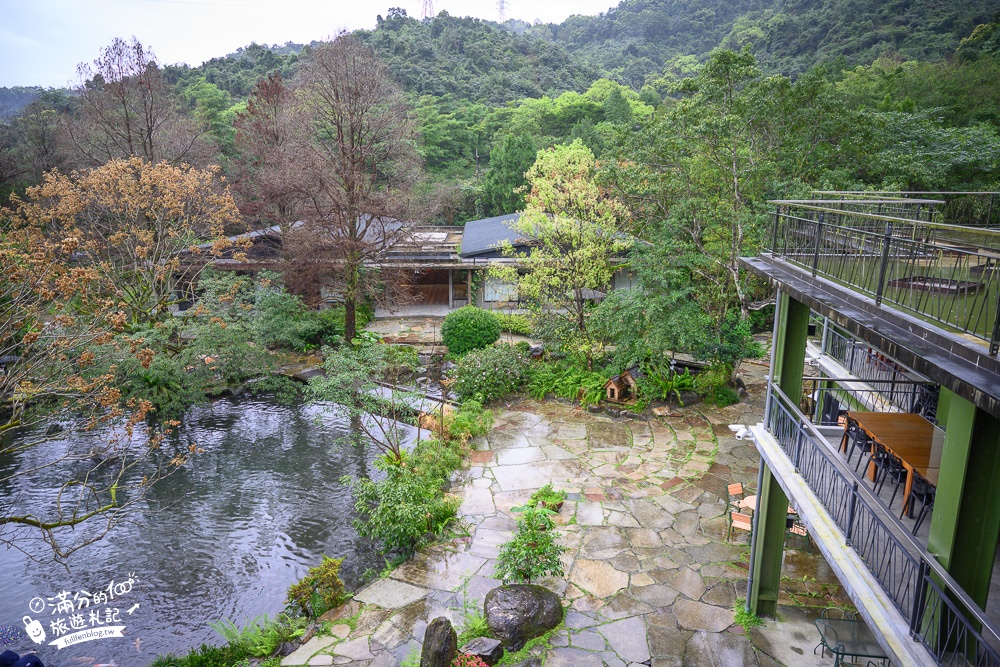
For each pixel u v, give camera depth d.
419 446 13.95
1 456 15.21
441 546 10.78
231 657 8.46
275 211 26.83
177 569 11.04
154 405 17.77
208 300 19.84
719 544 10.66
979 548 4.65
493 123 63.81
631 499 12.23
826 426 8.95
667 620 8.70
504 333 24.67
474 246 27.11
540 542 9.66
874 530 5.71
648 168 18.59
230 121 48.50
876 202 6.26
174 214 21.08
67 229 18.72
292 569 11.01
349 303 22.70
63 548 11.66
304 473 14.52
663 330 16.28
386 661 8.04
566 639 8.34
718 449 14.50
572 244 18.77
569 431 15.73
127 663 8.87
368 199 22.56
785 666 7.76
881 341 4.84
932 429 7.16
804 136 17.45
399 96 24.22
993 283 5.68
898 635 4.97
